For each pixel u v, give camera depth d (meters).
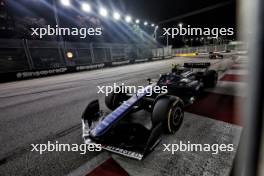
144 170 1.77
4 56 12.38
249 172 0.72
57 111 3.83
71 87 6.85
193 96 3.95
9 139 2.60
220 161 1.85
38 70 11.15
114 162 1.93
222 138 2.32
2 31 16.44
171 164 1.84
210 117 3.03
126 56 23.64
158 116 2.30
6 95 5.98
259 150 0.68
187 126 2.72
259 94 0.64
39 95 5.68
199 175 1.66
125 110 2.30
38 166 1.93
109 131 2.06
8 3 16.81
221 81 6.25
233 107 3.47
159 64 16.92
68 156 2.08
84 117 2.42
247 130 0.70
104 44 20.39
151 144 1.83
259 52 0.58
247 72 0.64
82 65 14.15
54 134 2.69
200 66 5.36
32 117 3.53
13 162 2.02
